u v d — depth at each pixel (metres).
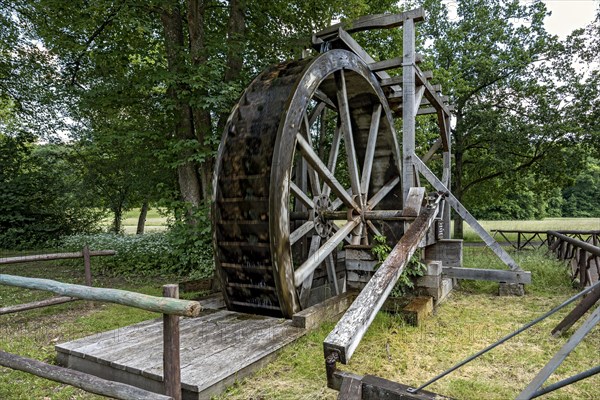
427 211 4.06
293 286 3.48
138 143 6.43
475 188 13.85
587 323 1.71
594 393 2.28
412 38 4.71
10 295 5.21
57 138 10.65
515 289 4.94
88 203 11.85
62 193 11.49
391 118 5.75
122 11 5.33
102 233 11.43
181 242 6.28
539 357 2.81
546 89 11.69
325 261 5.25
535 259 6.72
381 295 2.51
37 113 10.31
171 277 6.37
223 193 3.77
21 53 9.38
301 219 5.18
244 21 6.81
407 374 2.53
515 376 2.50
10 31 9.08
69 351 2.61
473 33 12.83
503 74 12.16
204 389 2.10
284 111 3.57
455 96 11.78
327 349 1.92
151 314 4.26
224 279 3.77
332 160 5.61
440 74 11.26
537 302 4.54
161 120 6.64
